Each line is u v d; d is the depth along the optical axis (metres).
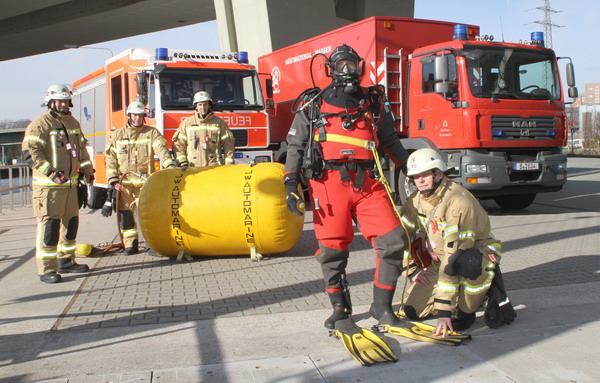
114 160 7.78
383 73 10.74
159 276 6.45
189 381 3.54
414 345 4.09
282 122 13.84
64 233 6.62
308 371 3.69
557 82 10.86
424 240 4.59
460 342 4.07
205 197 6.84
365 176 4.26
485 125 9.89
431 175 4.31
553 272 6.17
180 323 4.67
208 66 10.85
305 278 6.18
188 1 31.95
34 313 5.04
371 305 4.73
